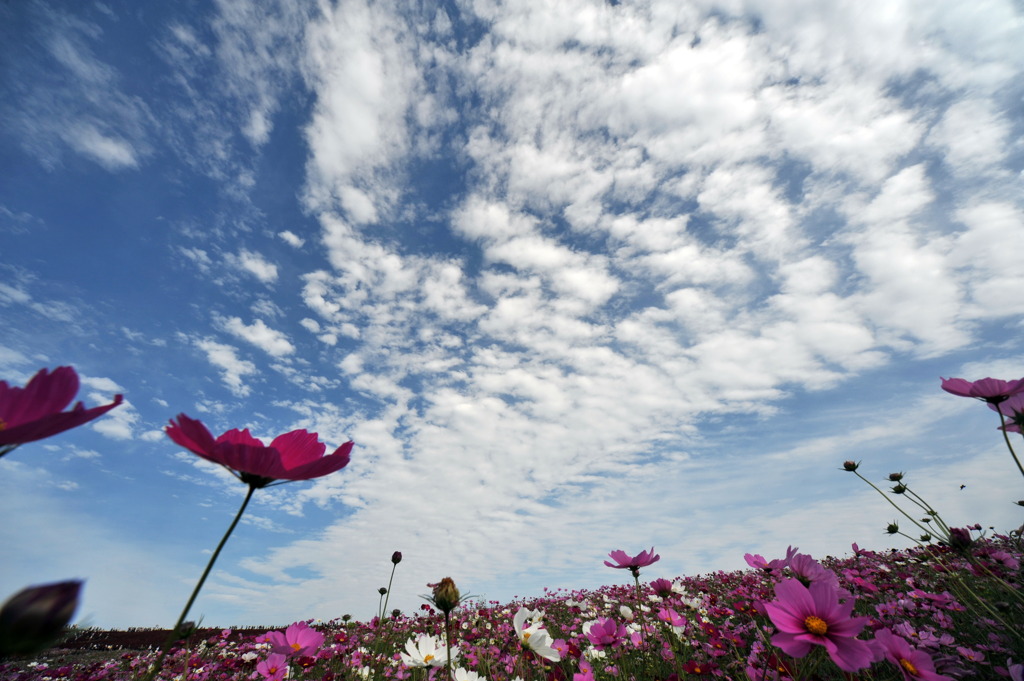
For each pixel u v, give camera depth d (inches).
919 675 69.1
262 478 42.6
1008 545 182.2
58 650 329.4
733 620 187.6
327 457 45.1
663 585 148.6
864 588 180.2
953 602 149.8
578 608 298.4
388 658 185.0
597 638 120.6
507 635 180.2
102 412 36.1
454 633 221.8
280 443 55.1
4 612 24.0
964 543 112.3
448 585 73.5
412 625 270.7
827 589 63.6
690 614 171.5
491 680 130.1
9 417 34.6
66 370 37.8
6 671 225.5
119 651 328.5
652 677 129.3
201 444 40.6
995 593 147.0
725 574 335.6
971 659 111.7
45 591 25.2
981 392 86.5
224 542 36.6
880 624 127.7
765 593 172.1
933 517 118.3
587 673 115.2
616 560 124.6
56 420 32.0
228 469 42.3
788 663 92.8
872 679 96.3
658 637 151.9
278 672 128.3
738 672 117.1
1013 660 109.8
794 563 97.6
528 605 358.3
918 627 136.6
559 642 150.9
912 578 194.7
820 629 60.4
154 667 30.3
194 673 183.5
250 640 255.3
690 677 124.0
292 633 93.8
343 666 168.1
